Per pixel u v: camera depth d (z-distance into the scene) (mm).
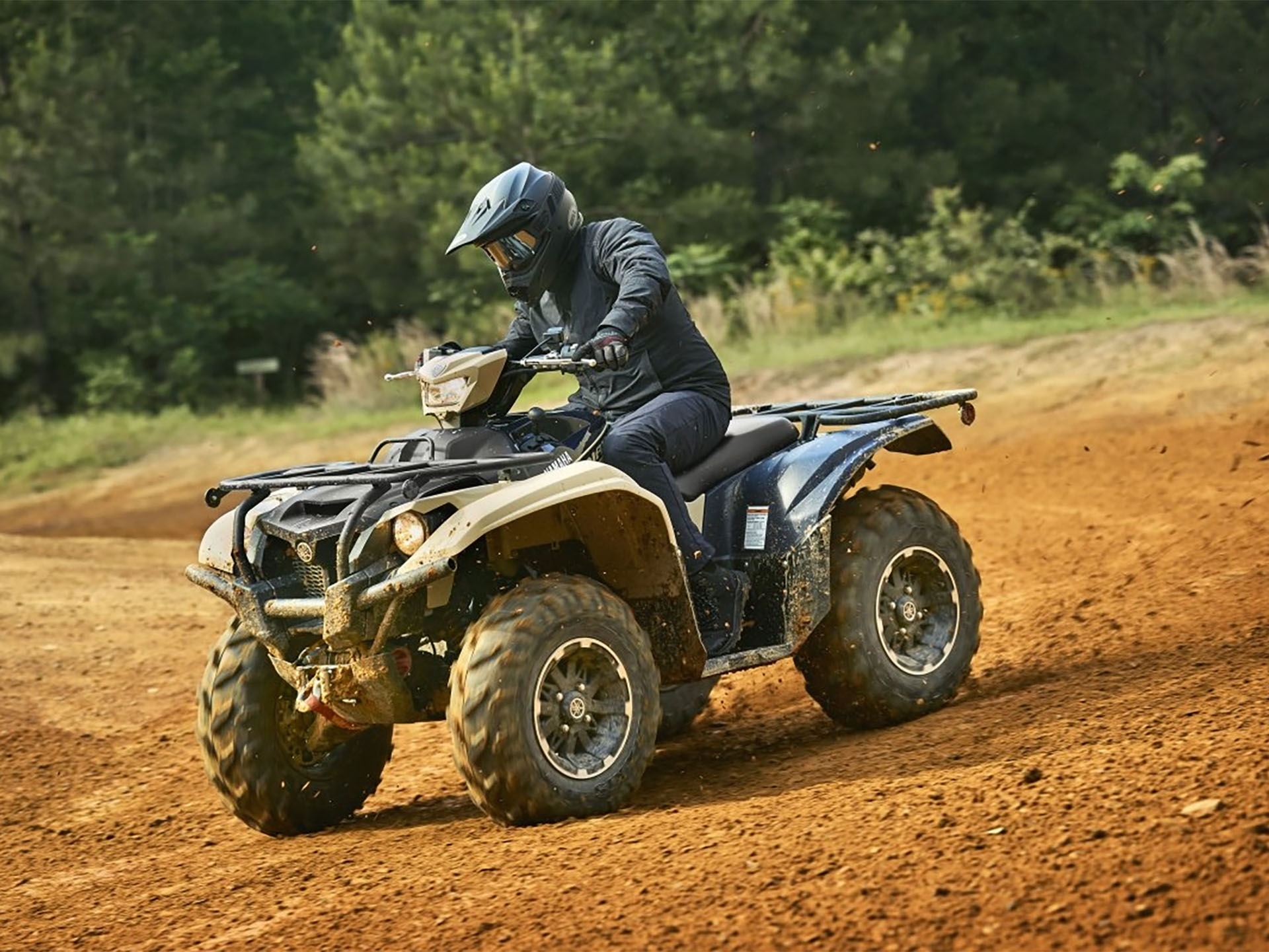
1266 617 14664
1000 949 7445
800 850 9328
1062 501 26250
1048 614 17328
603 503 11984
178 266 71500
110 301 70125
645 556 12195
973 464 31578
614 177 63781
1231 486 24609
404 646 11859
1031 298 48594
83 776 16500
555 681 11414
